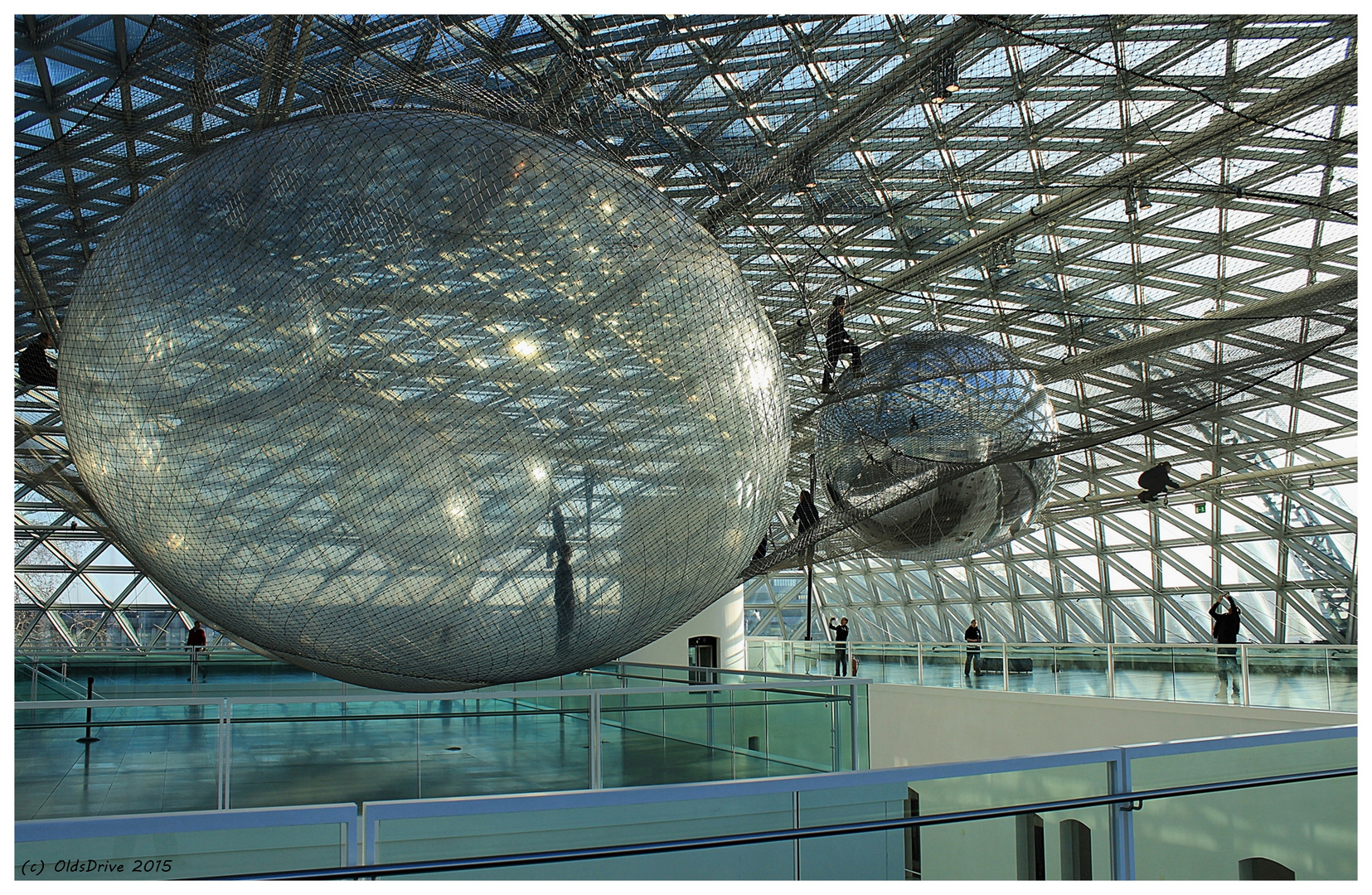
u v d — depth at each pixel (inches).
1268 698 498.9
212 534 140.6
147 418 140.9
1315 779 170.9
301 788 319.3
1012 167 729.0
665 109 204.8
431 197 141.3
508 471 138.3
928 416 286.7
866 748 392.8
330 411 135.0
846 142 365.4
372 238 138.8
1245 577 1339.8
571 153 152.9
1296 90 445.7
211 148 157.0
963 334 303.1
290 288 136.9
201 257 140.9
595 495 143.7
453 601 141.6
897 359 299.1
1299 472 1114.1
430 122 148.9
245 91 177.9
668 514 148.9
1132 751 159.8
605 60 180.5
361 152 143.6
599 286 144.5
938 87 423.2
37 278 272.5
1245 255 813.2
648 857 128.1
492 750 342.6
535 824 126.9
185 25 166.4
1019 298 875.4
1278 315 254.4
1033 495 323.3
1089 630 1600.6
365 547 137.5
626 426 144.5
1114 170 689.6
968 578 1740.9
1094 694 589.3
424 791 333.1
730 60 350.9
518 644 150.1
